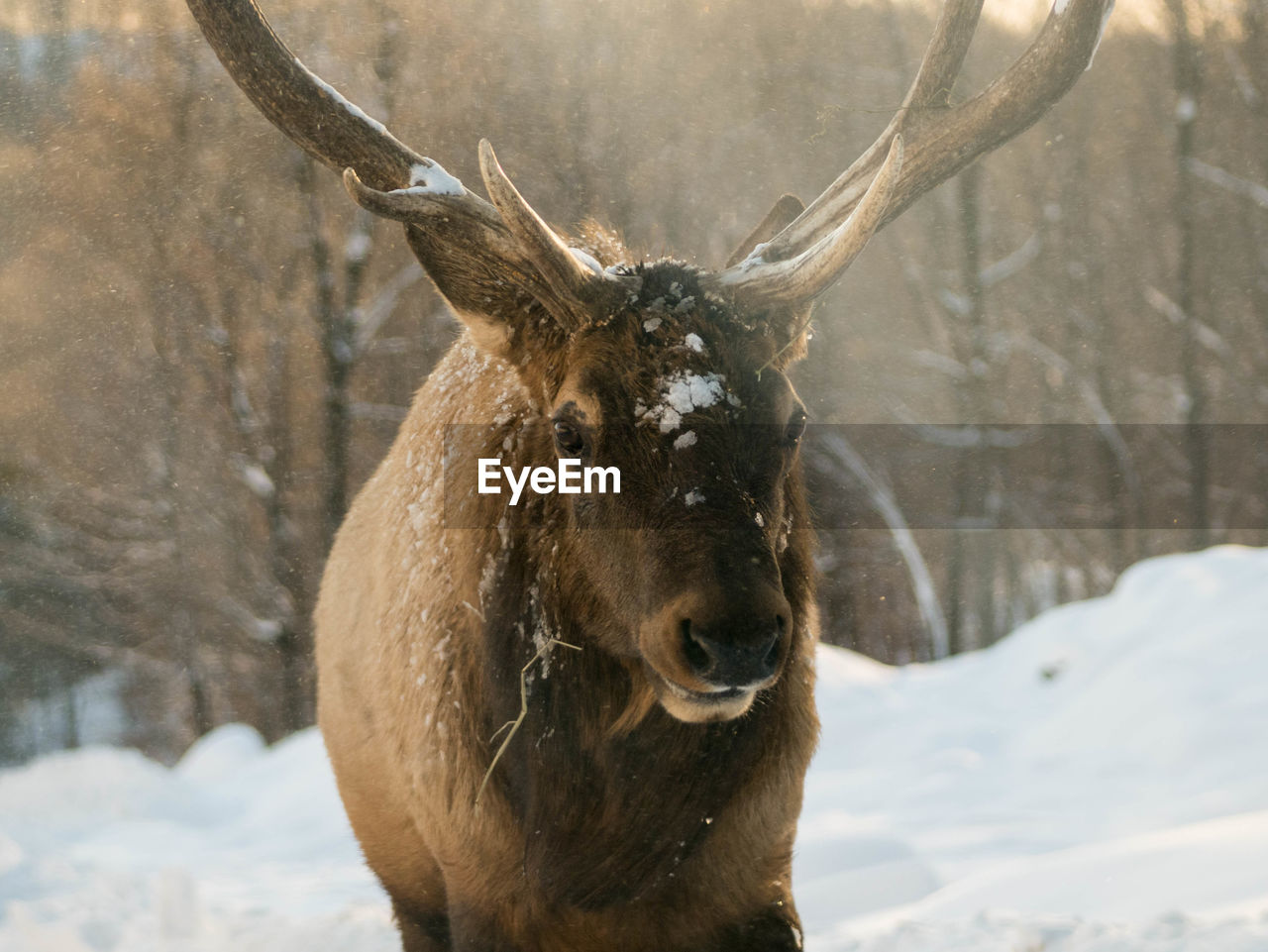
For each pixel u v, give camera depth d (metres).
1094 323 27.97
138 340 22.53
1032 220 27.81
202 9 3.96
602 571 3.42
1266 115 28.41
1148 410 28.09
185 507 22.98
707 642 3.03
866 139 22.91
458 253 3.69
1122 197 28.52
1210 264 28.44
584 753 3.67
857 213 3.40
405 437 4.74
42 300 21.98
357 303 21.94
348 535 5.14
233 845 10.20
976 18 4.07
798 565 3.75
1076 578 29.28
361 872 8.52
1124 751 9.81
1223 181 27.55
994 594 25.98
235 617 22.38
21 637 25.81
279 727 23.09
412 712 4.04
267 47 3.96
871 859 7.43
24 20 21.64
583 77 21.09
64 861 7.81
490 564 3.75
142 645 25.02
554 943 3.78
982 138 4.02
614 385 3.35
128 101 21.30
